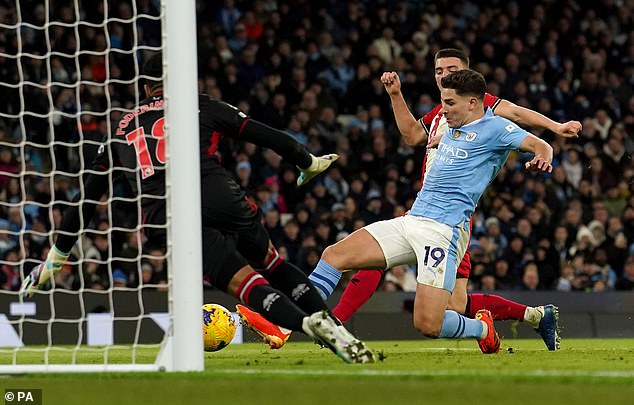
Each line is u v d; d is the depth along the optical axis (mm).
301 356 22141
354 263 21938
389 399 11070
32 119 48031
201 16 56562
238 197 17312
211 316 22203
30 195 45375
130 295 38469
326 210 49094
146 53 52531
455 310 23812
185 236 15617
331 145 53344
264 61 55500
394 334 41875
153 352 25219
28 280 18734
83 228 18344
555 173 53812
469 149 21484
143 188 17594
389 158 53531
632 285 49000
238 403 11000
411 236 21531
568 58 61750
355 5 59656
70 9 51312
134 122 17828
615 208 54500
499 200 50844
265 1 57875
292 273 18203
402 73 57906
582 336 44406
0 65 48625
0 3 49938
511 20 62344
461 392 11578
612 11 64312
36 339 37094
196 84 15969
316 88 54812
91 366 15922
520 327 43312
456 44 59781
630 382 12633
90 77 50406
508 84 58719
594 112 59531
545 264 48719
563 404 10391
